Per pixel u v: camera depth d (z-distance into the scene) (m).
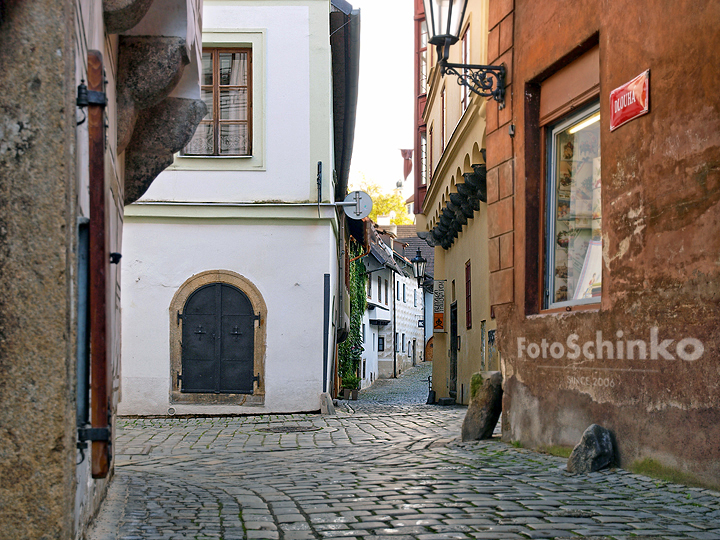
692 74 5.46
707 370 5.19
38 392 2.77
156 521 4.47
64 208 2.82
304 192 14.98
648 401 5.85
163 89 5.62
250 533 4.17
